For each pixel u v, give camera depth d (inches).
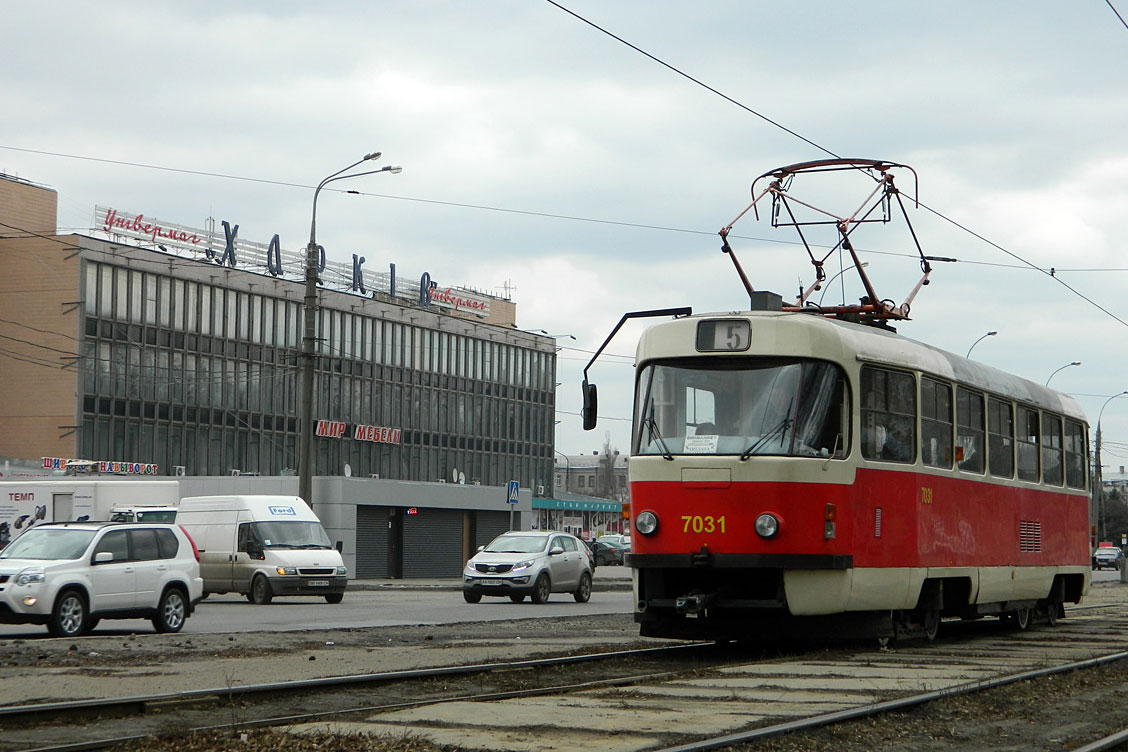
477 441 3772.1
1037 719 497.4
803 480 681.0
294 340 3270.2
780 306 781.3
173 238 3058.6
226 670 618.8
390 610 1248.8
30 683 559.2
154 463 2945.4
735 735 412.5
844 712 460.4
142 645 764.0
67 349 2810.0
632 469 711.1
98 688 541.0
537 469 4015.8
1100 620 1160.2
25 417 2834.6
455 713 463.8
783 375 697.0
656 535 695.7
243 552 1400.1
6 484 1807.3
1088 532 1095.0
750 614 709.9
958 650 775.7
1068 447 1057.5
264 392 3191.4
